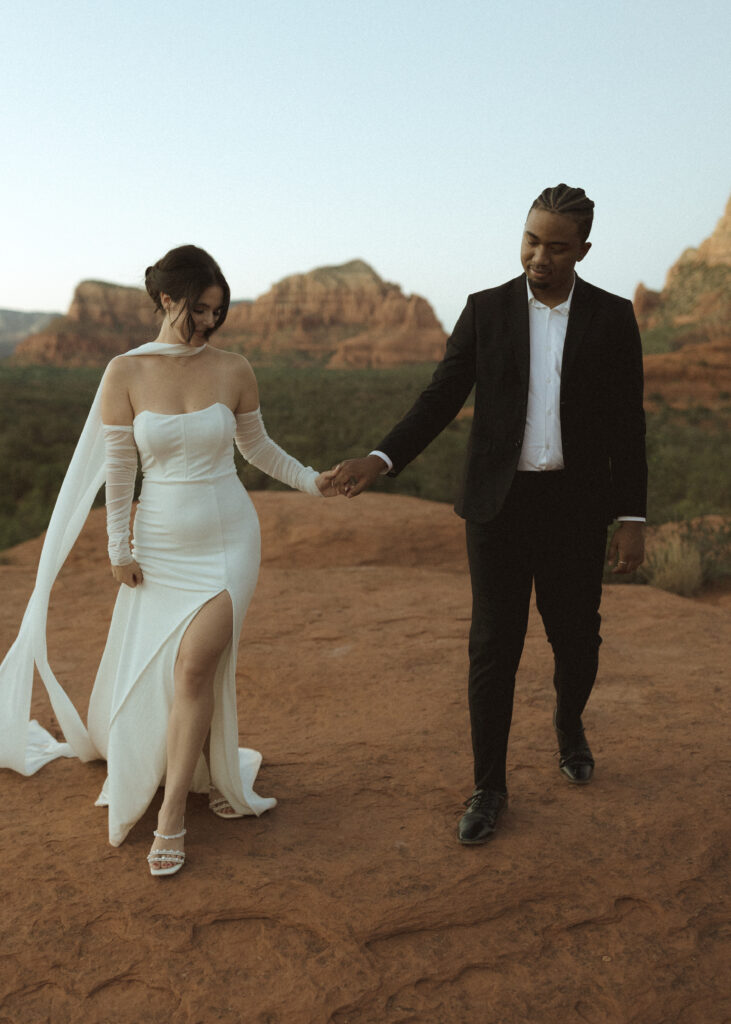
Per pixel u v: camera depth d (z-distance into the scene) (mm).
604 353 2660
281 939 2312
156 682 2654
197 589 2648
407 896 2469
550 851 2715
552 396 2672
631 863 2664
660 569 8273
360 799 3078
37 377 107625
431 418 2852
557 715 3164
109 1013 2059
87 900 2432
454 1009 2113
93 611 6027
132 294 192000
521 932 2375
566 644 2949
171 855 2541
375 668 4637
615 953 2312
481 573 2795
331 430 36531
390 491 17859
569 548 2781
